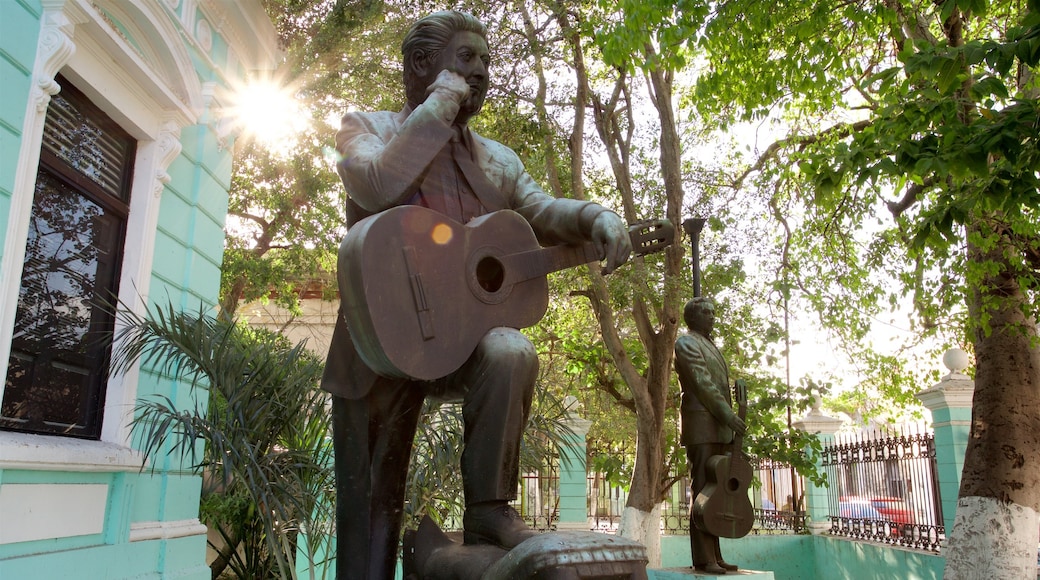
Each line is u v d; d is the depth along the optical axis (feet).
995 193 17.21
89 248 19.92
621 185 38.75
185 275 24.07
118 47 19.26
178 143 22.45
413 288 5.74
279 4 34.76
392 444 6.82
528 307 6.39
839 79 28.27
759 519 49.73
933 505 32.14
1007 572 24.34
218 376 18.10
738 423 22.72
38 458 16.46
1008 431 25.30
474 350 6.03
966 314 31.30
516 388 5.84
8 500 15.94
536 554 4.96
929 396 32.27
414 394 6.81
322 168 39.22
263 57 29.60
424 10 31.58
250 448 17.37
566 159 40.45
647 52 29.71
